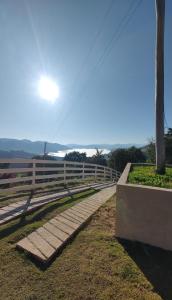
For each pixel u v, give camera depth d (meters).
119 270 4.00
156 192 4.69
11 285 3.52
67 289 3.51
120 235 5.08
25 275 3.75
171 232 4.55
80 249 4.62
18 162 8.26
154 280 3.82
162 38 6.99
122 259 4.32
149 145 34.16
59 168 11.44
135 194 4.91
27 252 4.27
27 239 4.70
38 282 3.62
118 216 5.11
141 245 4.77
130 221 4.96
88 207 7.27
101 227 5.74
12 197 7.86
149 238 4.76
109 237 5.14
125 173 7.01
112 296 3.42
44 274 3.81
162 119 7.01
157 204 4.68
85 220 6.02
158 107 7.03
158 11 6.96
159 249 4.64
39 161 9.55
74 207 7.15
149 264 4.23
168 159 29.83
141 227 4.85
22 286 3.52
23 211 6.18
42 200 7.62
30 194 8.62
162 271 4.05
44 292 3.43
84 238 5.09
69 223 5.74
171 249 4.55
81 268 4.00
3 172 7.54
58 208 6.94
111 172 24.39
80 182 14.38
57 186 11.46
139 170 8.23
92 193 10.09
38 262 4.09
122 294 3.47
